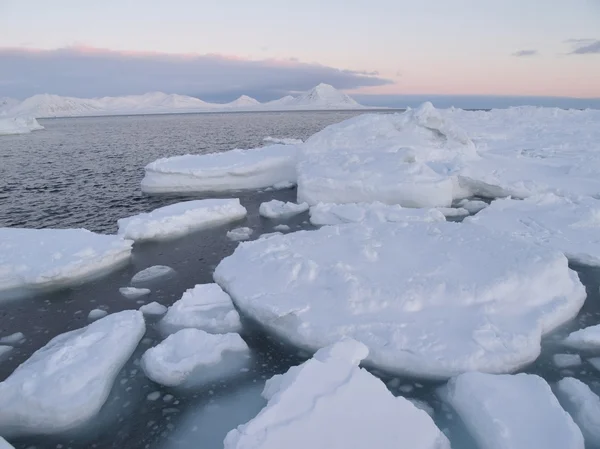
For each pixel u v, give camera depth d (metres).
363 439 4.16
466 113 37.28
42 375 5.59
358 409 4.50
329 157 16.61
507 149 20.80
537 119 32.69
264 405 5.41
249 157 19.06
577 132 25.39
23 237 10.22
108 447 4.89
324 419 4.36
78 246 9.86
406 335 6.15
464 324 6.32
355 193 14.15
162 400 5.62
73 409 5.19
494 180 14.91
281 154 19.33
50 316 7.85
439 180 13.84
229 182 17.75
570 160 17.69
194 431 5.07
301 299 7.17
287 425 4.27
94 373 5.71
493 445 4.38
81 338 6.36
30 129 72.12
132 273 9.69
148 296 8.57
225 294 7.95
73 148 37.91
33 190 18.45
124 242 10.34
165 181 17.47
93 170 23.94
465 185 15.59
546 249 7.88
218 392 5.72
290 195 16.78
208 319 7.26
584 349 6.31
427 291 6.91
